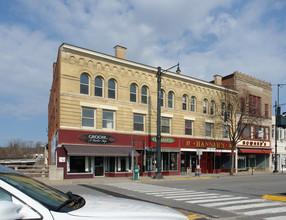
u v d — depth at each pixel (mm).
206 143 30922
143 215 2717
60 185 16922
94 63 23125
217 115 32375
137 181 20562
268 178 25031
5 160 53562
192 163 30078
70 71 21812
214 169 32031
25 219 2260
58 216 2371
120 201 3254
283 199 10953
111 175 23484
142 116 26156
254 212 8617
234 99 32312
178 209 9055
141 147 25203
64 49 21656
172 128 28109
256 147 37500
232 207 9422
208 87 31875
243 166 36656
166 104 27766
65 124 21234
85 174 21953
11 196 2398
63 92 21344
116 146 23703
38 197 2625
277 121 11633
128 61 25078
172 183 19109
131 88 25625
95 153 21469
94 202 3055
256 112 37281
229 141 33812
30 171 22438
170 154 27953
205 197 11727
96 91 23312
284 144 42344
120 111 24344
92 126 22875
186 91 29656
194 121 30156
